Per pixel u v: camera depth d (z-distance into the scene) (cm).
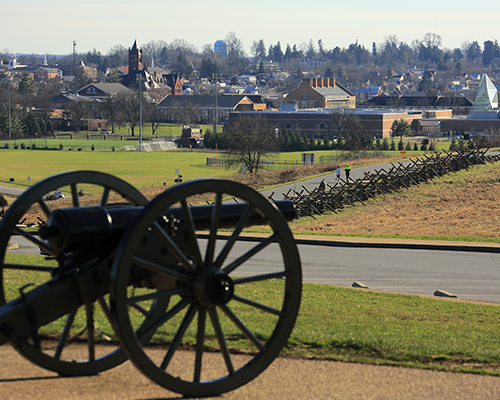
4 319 866
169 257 985
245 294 1942
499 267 3086
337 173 6500
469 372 1213
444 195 5544
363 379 1109
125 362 1112
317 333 1391
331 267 3041
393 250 3562
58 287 908
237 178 7475
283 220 983
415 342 1395
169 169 12556
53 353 1109
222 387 938
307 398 980
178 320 1423
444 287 2638
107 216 922
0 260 975
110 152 17162
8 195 9144
